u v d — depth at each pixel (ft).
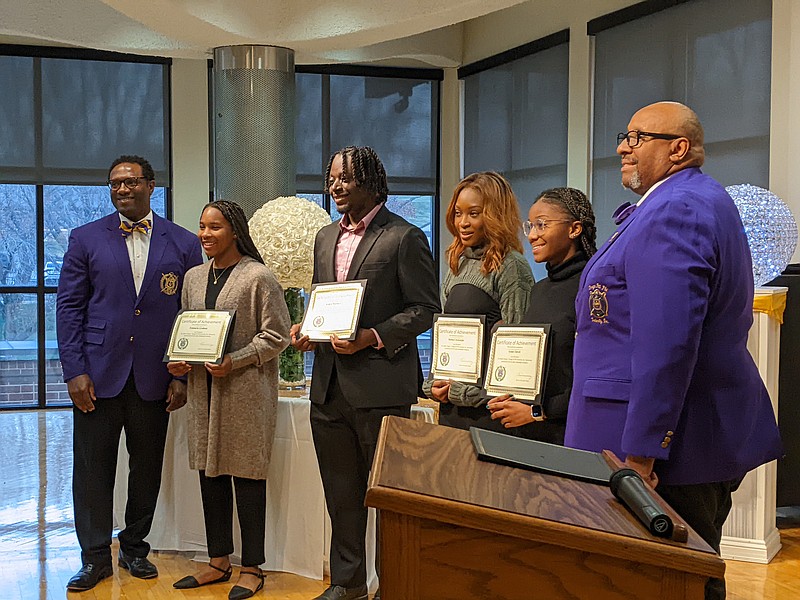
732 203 6.54
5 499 16.37
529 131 24.72
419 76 28.32
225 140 19.86
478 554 3.41
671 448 6.33
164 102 26.12
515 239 9.36
